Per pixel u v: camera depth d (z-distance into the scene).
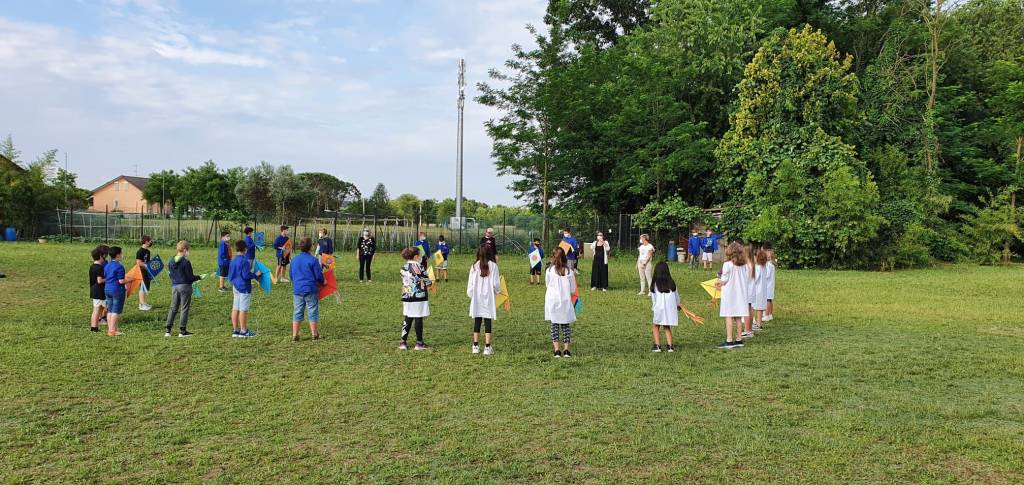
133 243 36.84
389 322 12.14
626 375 8.10
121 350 9.20
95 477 4.78
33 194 39.03
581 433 5.85
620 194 35.78
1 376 7.65
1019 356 9.23
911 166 31.30
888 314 13.49
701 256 27.98
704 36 34.03
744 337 10.88
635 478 4.87
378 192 81.44
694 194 34.59
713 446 5.56
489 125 34.84
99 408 6.50
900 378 7.99
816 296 16.61
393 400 6.89
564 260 9.26
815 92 27.08
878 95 31.50
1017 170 32.19
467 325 11.94
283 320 12.21
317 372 8.12
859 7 39.97
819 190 25.73
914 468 5.09
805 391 7.35
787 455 5.35
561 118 33.56
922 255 26.00
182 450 5.38
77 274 19.44
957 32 37.03
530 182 36.56
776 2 34.84
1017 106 33.78
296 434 5.80
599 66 34.34
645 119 32.72
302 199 59.88
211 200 66.62
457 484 4.72
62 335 10.20
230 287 16.84
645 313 13.69
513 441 5.65
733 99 33.41
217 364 8.48
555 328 9.30
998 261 29.42
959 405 6.84
